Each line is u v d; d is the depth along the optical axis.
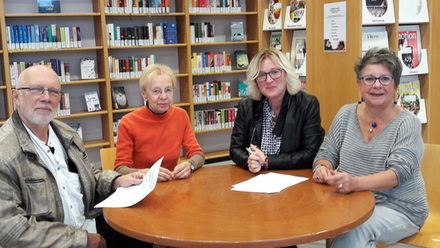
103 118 5.66
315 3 4.16
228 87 6.26
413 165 2.08
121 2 5.36
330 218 1.64
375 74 2.12
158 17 5.90
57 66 5.16
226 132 6.66
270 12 5.26
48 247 1.71
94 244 1.79
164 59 6.04
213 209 1.79
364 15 3.73
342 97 3.98
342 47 3.91
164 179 2.27
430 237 2.16
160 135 2.60
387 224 2.07
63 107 5.21
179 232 1.55
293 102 2.54
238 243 1.44
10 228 1.66
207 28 6.01
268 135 2.62
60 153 2.06
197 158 2.56
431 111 4.23
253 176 2.31
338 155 2.40
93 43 5.56
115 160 2.56
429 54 4.09
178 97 6.21
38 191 1.83
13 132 1.83
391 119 2.18
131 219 1.70
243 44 6.58
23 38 4.96
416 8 3.99
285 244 1.46
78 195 2.06
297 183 2.13
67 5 5.38
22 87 1.86
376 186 1.97
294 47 4.61
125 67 5.52
